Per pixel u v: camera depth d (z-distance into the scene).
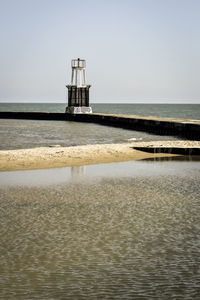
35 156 23.89
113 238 9.54
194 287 7.01
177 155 27.12
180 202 13.16
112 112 165.12
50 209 12.13
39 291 6.85
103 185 16.05
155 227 10.41
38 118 101.19
